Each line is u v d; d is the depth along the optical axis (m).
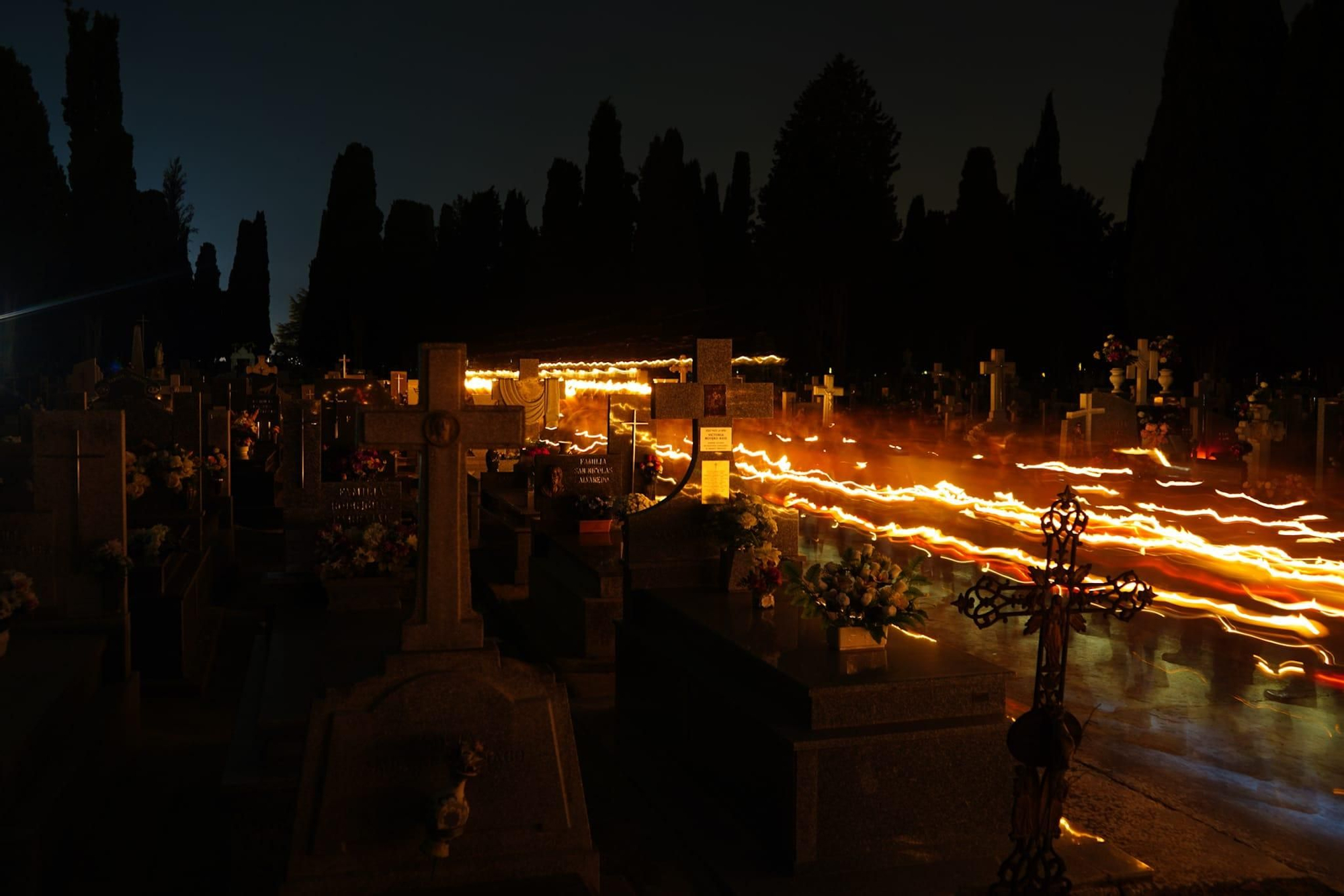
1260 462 21.50
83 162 59.88
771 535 8.33
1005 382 30.91
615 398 40.34
